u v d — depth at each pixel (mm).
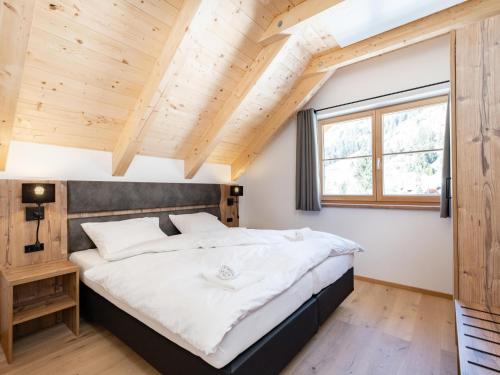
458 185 1515
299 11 2219
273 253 2039
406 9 2191
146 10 1863
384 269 3129
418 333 2076
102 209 2664
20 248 2133
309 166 3564
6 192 2070
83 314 2234
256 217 4348
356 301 2682
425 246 2873
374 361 1748
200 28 1946
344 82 3387
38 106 2086
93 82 2133
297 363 1729
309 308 1788
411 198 2998
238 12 2191
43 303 2070
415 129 3010
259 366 1307
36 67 1859
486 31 1452
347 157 3504
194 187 3637
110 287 1728
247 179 4465
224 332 1130
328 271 2105
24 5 1369
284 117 3607
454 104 1534
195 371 1243
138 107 2406
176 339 1331
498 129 1416
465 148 1496
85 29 1808
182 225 3188
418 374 1626
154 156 3293
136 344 1621
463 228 1498
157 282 1569
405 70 2947
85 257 2268
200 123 3109
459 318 1276
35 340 2012
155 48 2115
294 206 3891
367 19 2330
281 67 2965
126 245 2348
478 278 1453
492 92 1433
